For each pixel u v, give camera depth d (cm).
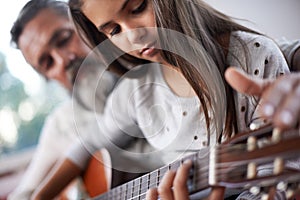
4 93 209
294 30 147
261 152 49
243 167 54
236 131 79
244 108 78
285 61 78
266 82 48
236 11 144
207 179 60
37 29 166
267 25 145
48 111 195
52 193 141
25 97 210
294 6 146
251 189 55
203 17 85
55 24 164
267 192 53
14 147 205
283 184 50
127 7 83
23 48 173
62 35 164
